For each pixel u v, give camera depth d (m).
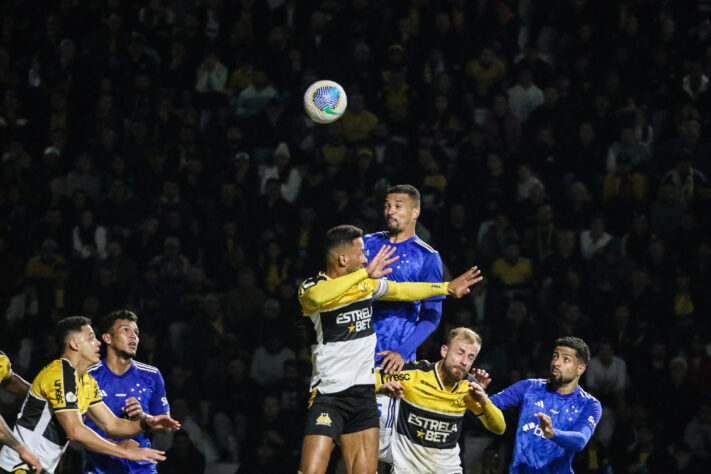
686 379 48.59
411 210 28.36
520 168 56.62
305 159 59.00
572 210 55.59
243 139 59.81
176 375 47.75
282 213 55.12
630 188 56.41
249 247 53.66
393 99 60.50
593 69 63.19
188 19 64.44
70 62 64.62
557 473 28.09
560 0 66.38
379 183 55.75
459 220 54.03
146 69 62.56
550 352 49.31
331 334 24.23
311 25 63.69
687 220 55.06
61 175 58.81
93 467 30.55
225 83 63.62
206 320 50.22
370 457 24.62
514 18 64.50
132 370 30.94
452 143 58.75
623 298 51.12
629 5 65.75
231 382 48.09
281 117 60.16
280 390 47.69
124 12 65.88
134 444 30.22
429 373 26.14
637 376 48.94
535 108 60.12
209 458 47.19
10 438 25.91
